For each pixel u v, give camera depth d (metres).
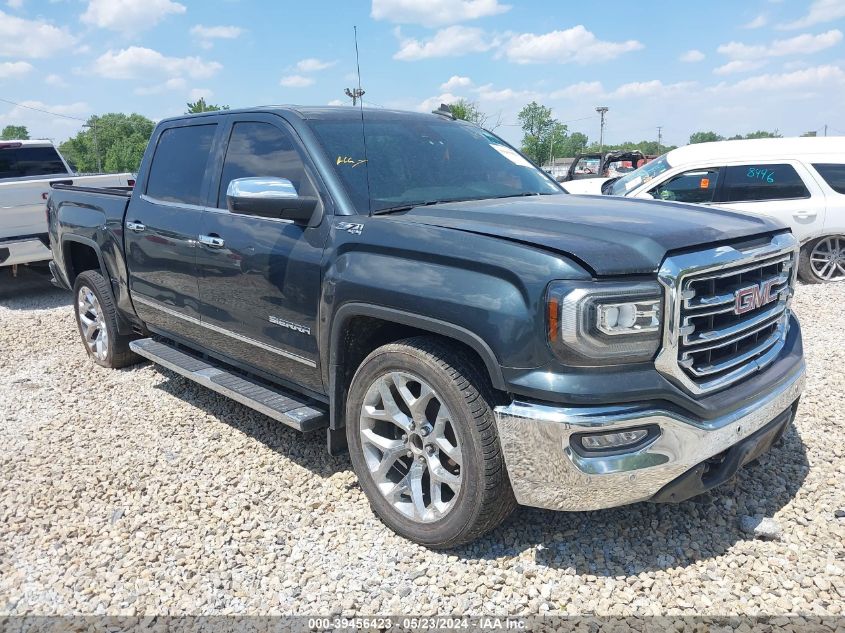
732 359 2.96
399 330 3.40
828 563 3.01
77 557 3.27
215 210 4.27
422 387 3.06
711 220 3.19
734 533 3.26
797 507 3.44
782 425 3.26
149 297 5.07
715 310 2.82
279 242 3.71
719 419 2.83
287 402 3.90
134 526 3.50
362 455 3.40
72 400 5.33
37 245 9.03
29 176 11.12
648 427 2.70
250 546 3.30
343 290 3.30
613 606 2.80
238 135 4.27
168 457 4.27
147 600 2.95
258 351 4.06
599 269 2.61
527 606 2.83
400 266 3.10
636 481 2.71
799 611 2.73
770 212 9.19
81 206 5.89
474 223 3.11
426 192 3.78
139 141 111.38
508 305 2.70
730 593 2.85
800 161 9.09
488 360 2.75
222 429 4.67
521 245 2.79
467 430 2.88
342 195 3.53
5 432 4.77
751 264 3.00
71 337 7.26
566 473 2.68
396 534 3.35
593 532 3.30
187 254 4.43
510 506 3.00
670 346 2.67
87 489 3.90
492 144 4.63
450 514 3.03
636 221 3.04
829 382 5.05
